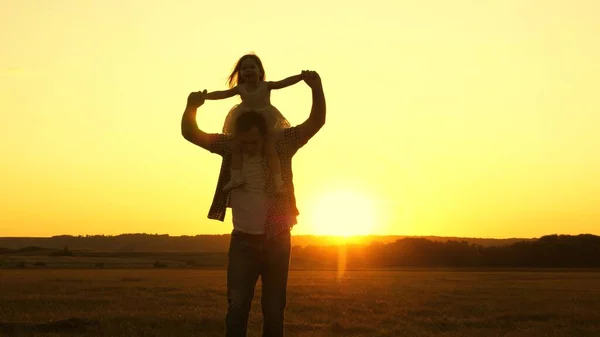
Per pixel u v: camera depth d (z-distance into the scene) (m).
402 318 16.17
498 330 13.58
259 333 11.87
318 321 15.27
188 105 5.23
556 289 31.95
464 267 99.19
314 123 5.18
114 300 20.72
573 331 13.26
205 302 20.64
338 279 46.81
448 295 26.09
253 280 5.13
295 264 104.31
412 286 34.88
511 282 42.66
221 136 5.25
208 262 104.56
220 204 5.29
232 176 5.11
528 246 105.69
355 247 124.62
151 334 12.16
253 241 5.07
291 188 5.16
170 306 18.89
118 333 12.09
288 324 14.05
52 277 44.44
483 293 27.92
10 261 95.06
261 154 5.15
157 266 88.12
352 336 12.43
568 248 100.75
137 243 169.25
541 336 12.62
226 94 5.25
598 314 16.94
